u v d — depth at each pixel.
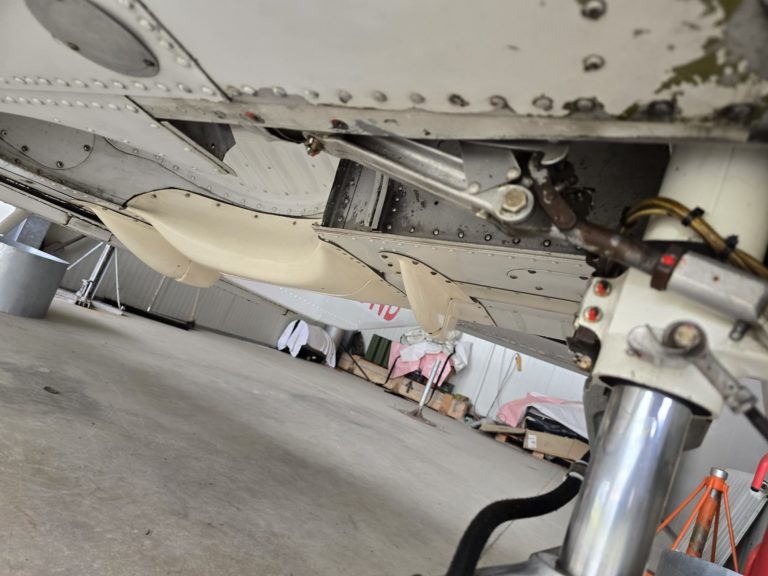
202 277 2.68
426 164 0.84
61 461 1.47
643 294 0.65
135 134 1.24
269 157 1.80
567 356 3.33
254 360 5.49
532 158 0.74
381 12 0.57
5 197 2.95
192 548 1.27
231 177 1.96
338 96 0.76
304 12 0.61
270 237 2.03
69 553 1.08
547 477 4.76
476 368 8.41
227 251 2.00
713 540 1.81
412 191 1.57
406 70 0.65
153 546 1.22
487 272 1.60
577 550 0.64
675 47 0.47
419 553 1.76
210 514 1.49
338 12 0.59
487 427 7.09
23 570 0.99
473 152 0.78
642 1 0.44
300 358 8.17
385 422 4.43
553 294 1.59
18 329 2.86
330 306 6.61
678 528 3.71
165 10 0.70
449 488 2.85
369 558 1.58
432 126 0.75
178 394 2.72
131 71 0.88
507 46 0.55
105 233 3.24
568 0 0.47
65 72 0.99
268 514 1.63
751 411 0.54
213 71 0.81
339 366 8.71
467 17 0.53
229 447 2.13
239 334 8.04
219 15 0.68
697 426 0.72
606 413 0.69
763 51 0.44
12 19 0.87
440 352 8.00
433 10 0.54
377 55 0.64
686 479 4.16
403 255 1.68
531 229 0.72
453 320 2.11
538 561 0.66
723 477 1.86
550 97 0.59
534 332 2.08
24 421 1.64
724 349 0.59
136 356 3.33
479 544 0.69
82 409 1.94
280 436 2.63
